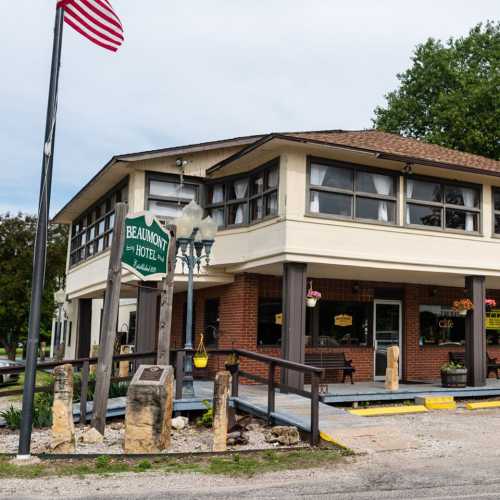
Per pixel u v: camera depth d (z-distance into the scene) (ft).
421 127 111.75
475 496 21.20
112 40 32.14
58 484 22.82
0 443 31.76
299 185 46.09
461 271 51.70
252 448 29.91
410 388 48.11
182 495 21.38
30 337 27.07
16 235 106.22
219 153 57.52
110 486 22.59
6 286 102.01
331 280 56.24
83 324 79.71
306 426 31.99
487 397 50.06
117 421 38.24
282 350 45.29
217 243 53.06
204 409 38.22
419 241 50.31
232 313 53.83
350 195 48.21
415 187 51.57
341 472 24.99
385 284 58.75
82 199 66.80
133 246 34.65
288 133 46.09
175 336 62.54
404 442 30.32
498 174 52.49
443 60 109.19
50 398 41.78
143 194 53.57
